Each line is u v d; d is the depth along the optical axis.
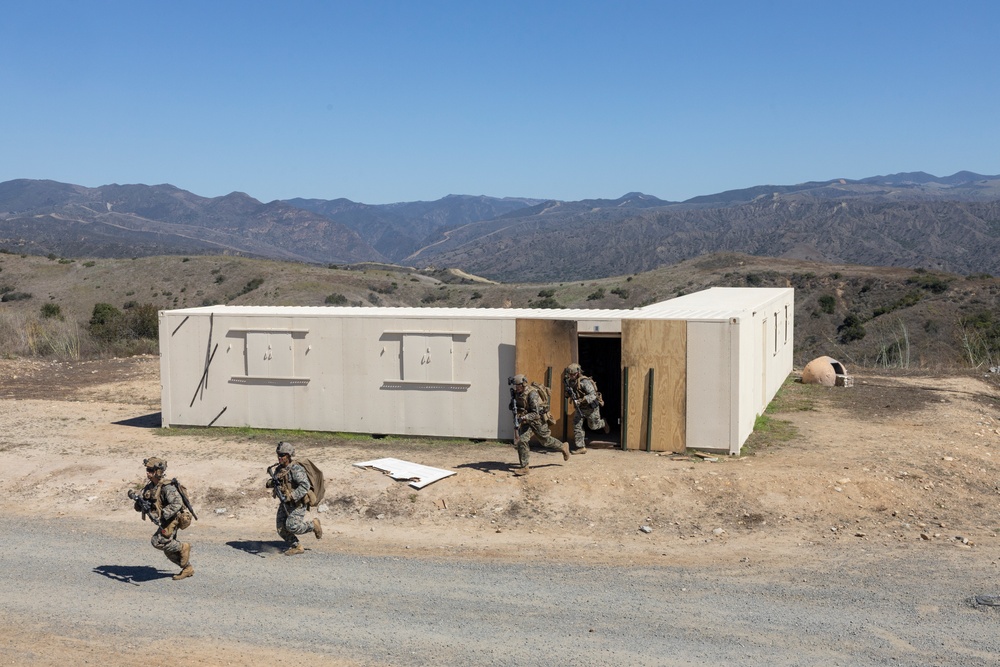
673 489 11.66
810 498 11.27
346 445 15.06
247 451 14.66
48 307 42.03
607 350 18.27
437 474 12.55
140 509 8.91
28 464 13.95
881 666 6.62
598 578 8.86
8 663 7.09
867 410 18.44
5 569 9.51
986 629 7.30
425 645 7.22
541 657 6.93
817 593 8.26
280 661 7.00
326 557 9.72
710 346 13.73
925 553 9.46
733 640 7.18
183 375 16.69
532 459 13.54
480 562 9.48
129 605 8.32
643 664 6.75
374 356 15.64
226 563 9.54
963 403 19.28
